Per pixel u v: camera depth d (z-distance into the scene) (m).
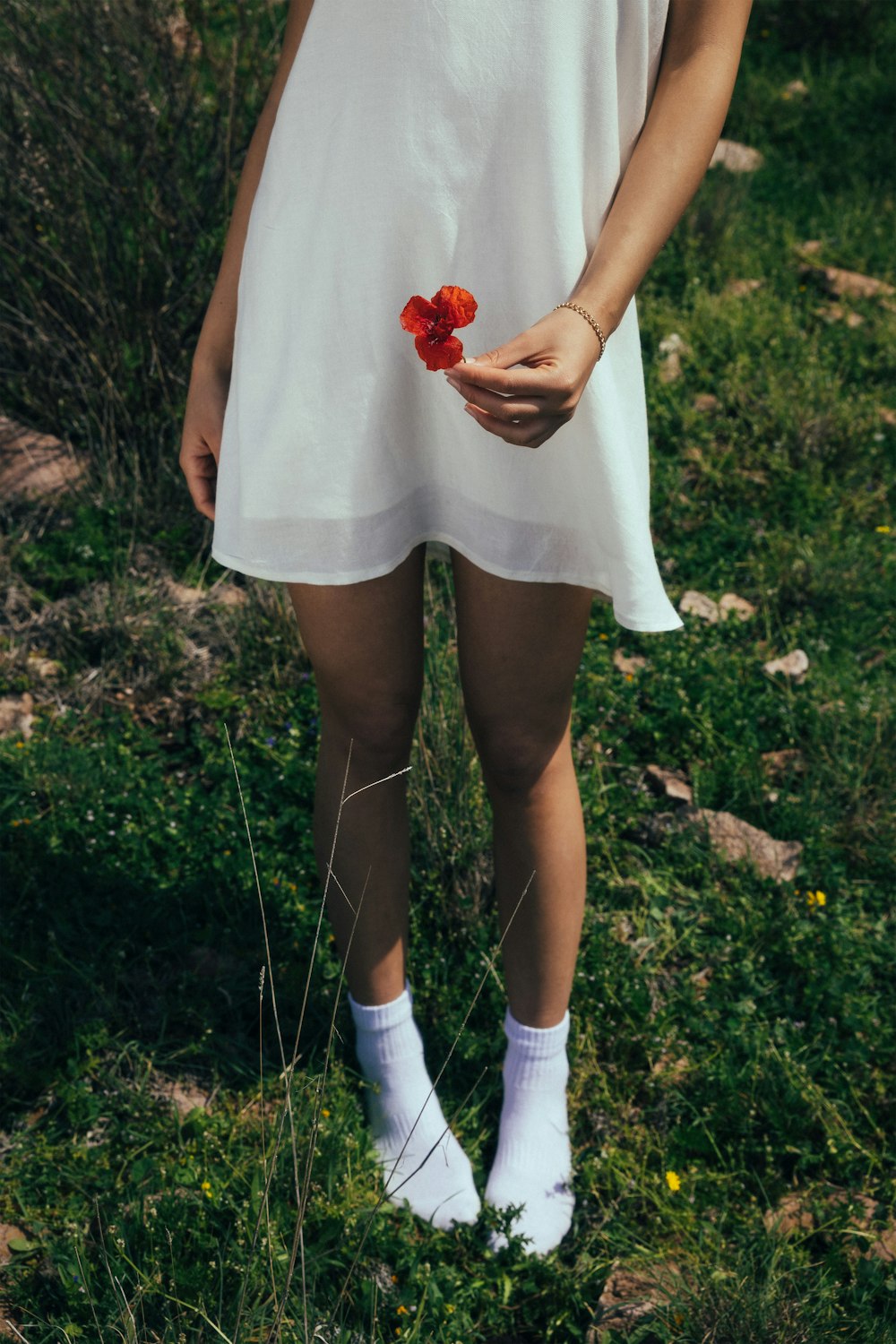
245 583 3.36
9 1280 1.85
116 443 3.56
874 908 2.67
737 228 5.82
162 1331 1.74
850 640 3.45
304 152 1.44
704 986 2.48
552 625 1.66
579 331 1.32
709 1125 2.19
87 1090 2.10
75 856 2.52
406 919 2.00
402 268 1.44
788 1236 1.99
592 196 1.46
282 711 2.97
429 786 2.51
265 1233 1.86
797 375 4.62
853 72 8.10
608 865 2.70
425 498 1.66
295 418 1.50
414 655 1.76
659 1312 1.85
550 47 1.33
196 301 3.75
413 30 1.34
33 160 3.62
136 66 3.78
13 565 3.27
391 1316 1.85
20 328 3.78
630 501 1.50
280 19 4.67
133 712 3.00
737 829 2.80
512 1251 1.96
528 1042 2.05
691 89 1.42
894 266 5.88
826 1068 2.29
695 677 3.17
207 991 2.31
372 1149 2.08
